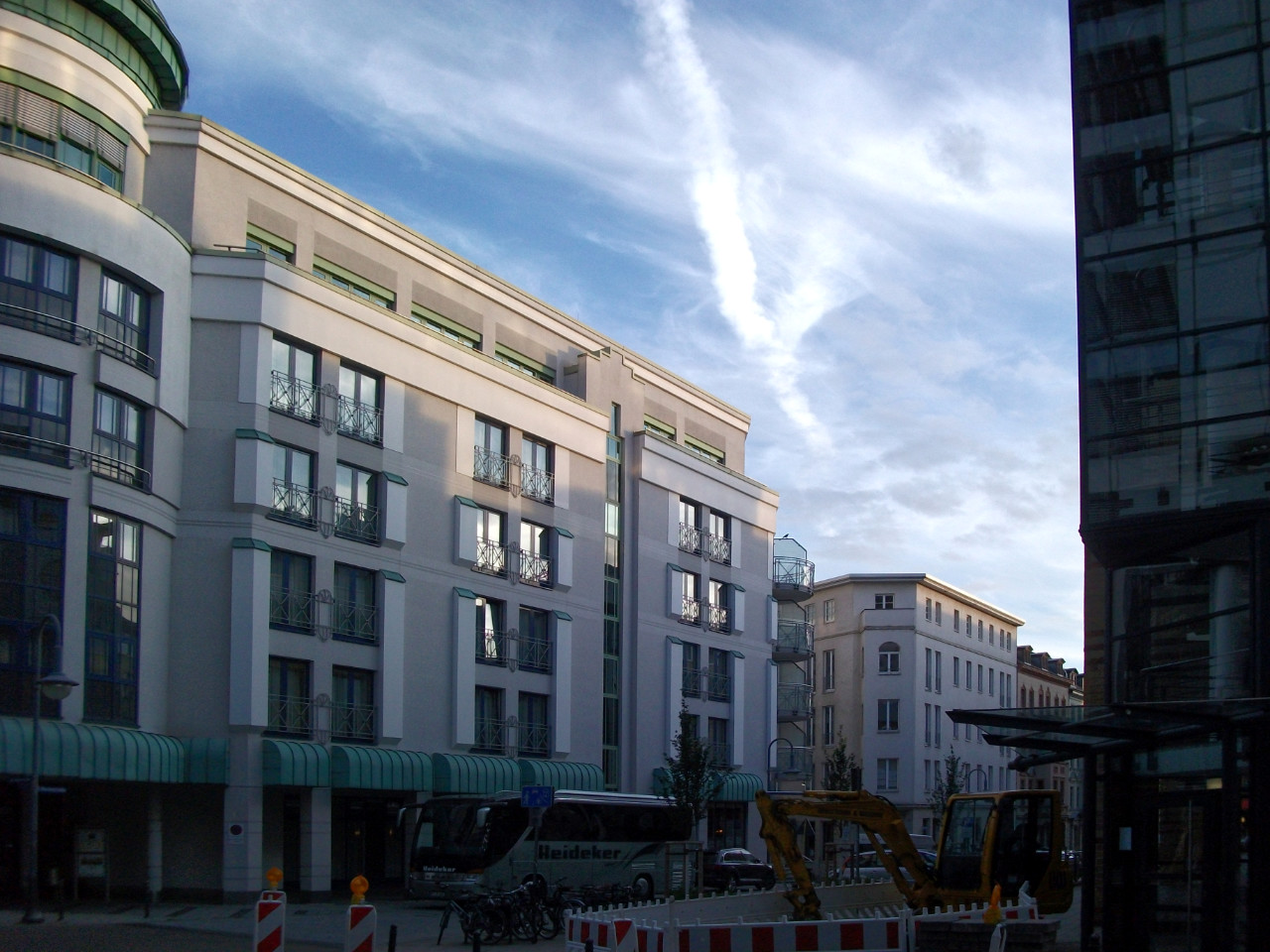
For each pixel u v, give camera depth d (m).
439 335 42.72
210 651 34.72
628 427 53.59
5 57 31.77
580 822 35.12
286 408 37.00
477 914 23.17
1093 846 20.09
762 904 22.28
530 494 46.62
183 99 38.88
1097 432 19.56
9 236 30.45
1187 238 19.31
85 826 34.38
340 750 36.59
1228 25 19.48
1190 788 18.17
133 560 32.91
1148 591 19.34
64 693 26.22
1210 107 19.44
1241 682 18.02
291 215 39.72
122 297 33.00
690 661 55.38
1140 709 16.67
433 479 42.22
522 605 45.88
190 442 35.38
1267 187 18.88
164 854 34.72
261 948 15.85
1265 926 16.55
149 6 35.44
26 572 29.78
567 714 47.22
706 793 41.50
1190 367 19.02
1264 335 18.56
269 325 36.34
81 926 26.02
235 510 35.38
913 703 85.19
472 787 41.00
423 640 41.28
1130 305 19.58
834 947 16.91
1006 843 23.84
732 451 63.09
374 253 42.78
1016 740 19.89
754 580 60.31
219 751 34.06
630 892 32.12
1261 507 18.05
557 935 25.69
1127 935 19.12
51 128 32.59
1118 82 20.16
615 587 51.62
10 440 29.92
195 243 36.53
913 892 22.97
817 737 89.44
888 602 87.19
